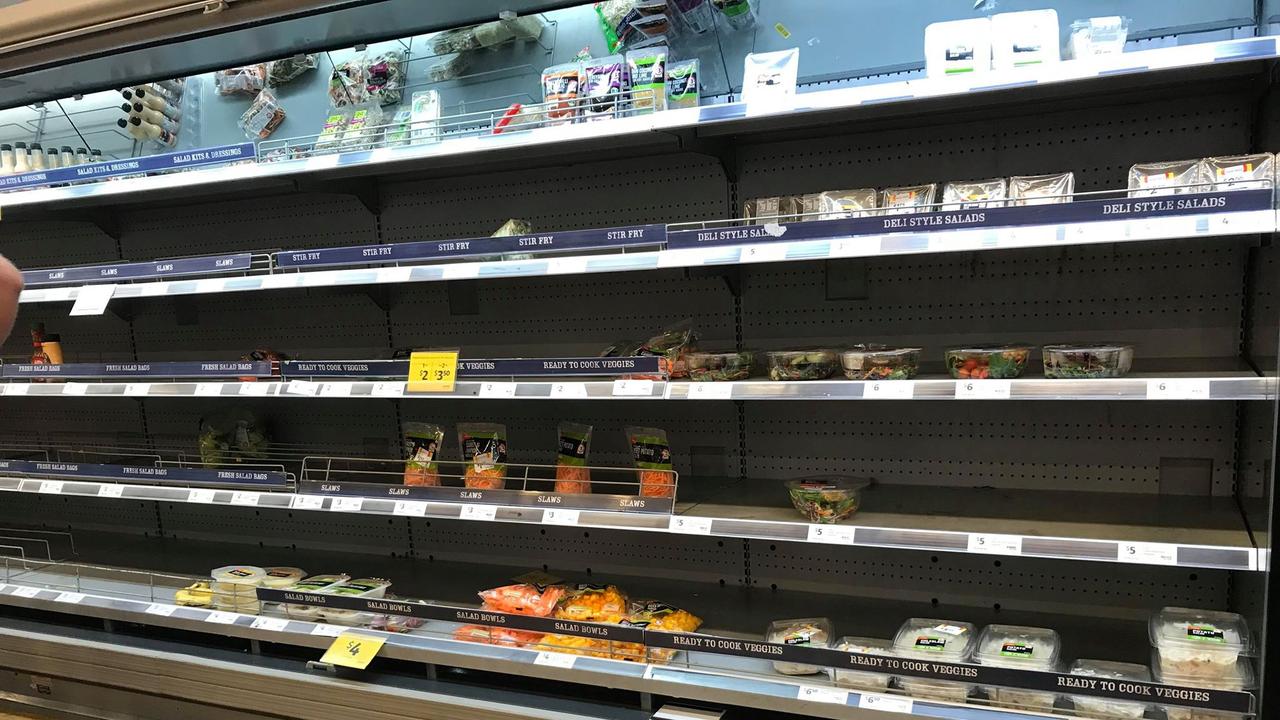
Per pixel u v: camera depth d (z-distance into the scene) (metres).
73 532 3.94
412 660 2.56
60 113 3.63
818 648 2.14
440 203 3.08
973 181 2.19
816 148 2.57
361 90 3.03
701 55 2.65
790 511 2.35
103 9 2.42
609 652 2.39
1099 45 2.03
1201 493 2.33
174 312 3.64
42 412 4.05
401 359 2.84
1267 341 1.93
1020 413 2.48
